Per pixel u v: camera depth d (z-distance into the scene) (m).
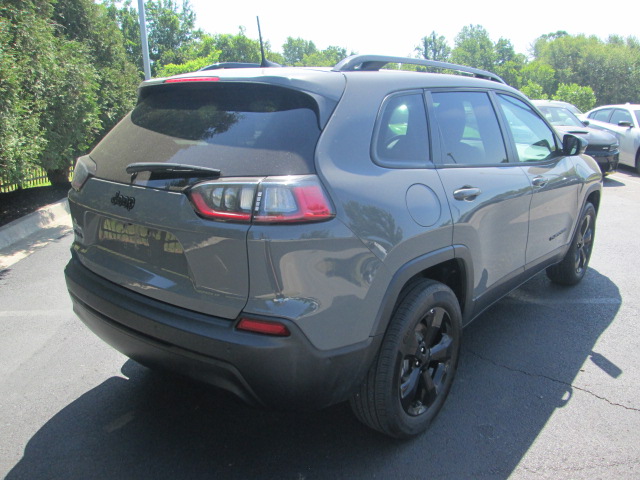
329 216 2.19
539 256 4.07
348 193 2.29
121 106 12.39
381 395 2.55
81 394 3.28
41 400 3.21
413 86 2.94
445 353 2.96
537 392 3.30
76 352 3.84
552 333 4.11
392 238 2.42
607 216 8.13
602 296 4.87
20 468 2.61
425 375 2.85
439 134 3.00
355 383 2.41
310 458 2.70
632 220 7.84
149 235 2.43
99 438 2.85
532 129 4.05
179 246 2.30
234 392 2.27
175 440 2.83
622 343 3.95
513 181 3.46
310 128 2.33
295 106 2.40
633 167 13.01
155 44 63.03
